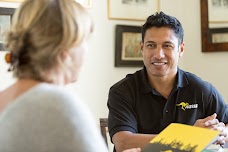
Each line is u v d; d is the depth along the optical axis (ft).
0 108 2.65
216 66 9.48
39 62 2.68
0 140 2.40
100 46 9.02
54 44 2.65
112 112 5.31
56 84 2.79
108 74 9.15
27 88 2.66
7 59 2.80
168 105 5.42
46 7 2.67
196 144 3.66
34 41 2.64
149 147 3.77
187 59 9.93
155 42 5.25
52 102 2.46
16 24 2.73
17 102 2.51
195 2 9.75
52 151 2.37
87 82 8.86
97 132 2.58
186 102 5.48
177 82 5.46
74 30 2.68
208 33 9.50
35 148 2.36
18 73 2.77
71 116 2.45
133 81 5.61
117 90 5.51
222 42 9.29
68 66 2.80
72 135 2.41
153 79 5.45
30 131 2.39
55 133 2.39
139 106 5.41
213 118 4.72
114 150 5.32
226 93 9.33
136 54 9.47
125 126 5.09
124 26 9.27
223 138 4.58
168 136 3.91
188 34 9.89
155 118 5.38
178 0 10.03
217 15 9.34
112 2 9.18
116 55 9.20
